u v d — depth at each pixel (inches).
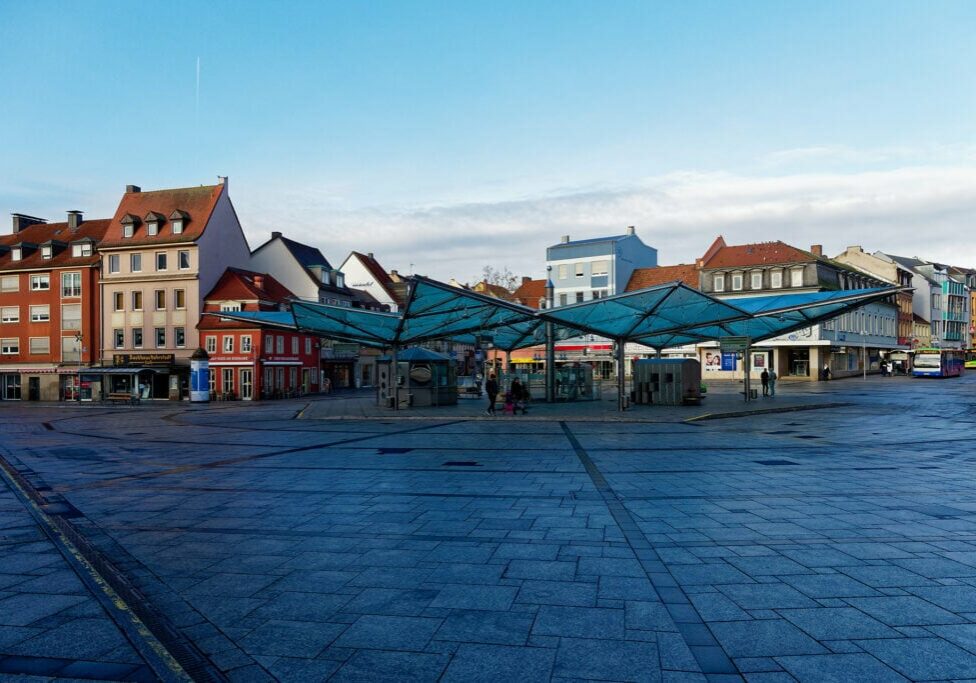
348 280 3051.2
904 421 912.3
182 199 2198.6
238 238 2262.6
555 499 398.3
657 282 2721.5
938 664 170.2
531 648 184.5
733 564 260.5
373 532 323.6
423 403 1314.0
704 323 1147.3
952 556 267.3
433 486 450.3
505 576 250.2
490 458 589.9
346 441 754.2
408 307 1000.2
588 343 2728.8
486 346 1459.2
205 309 2076.8
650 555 275.0
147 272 2105.1
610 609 213.5
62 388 2161.7
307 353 2262.6
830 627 195.3
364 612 215.0
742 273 2465.6
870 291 971.3
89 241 2181.3
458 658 178.9
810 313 1189.1
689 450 627.8
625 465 536.1
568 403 1333.7
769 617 204.1
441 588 237.9
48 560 281.9
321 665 175.9
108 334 2124.8
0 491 464.4
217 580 251.1
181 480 496.4
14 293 2230.6
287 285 2461.9
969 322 4434.1
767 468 512.7
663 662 174.1
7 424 1175.6
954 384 1979.6
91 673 172.1
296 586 242.8
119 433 930.7
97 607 222.8
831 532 309.7
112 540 315.3
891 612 206.5
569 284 2874.0
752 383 2181.3
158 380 2071.9
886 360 2896.2
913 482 446.6
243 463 583.8
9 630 202.5
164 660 179.5
